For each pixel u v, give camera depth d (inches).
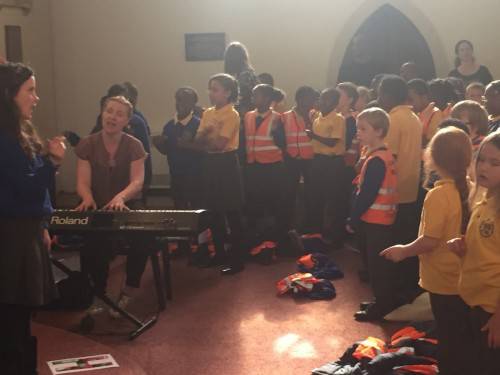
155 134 395.2
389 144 203.2
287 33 387.5
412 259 207.8
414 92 230.2
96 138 193.3
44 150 130.0
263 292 220.8
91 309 200.2
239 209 239.8
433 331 167.3
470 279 112.5
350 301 210.8
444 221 130.1
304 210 317.7
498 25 373.7
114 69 397.4
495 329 107.1
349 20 382.3
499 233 108.4
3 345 129.4
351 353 160.6
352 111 283.4
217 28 390.0
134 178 191.6
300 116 279.7
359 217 190.2
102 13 394.3
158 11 391.9
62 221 178.1
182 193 273.1
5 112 123.7
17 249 126.0
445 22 378.9
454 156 128.8
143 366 164.1
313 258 243.1
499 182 106.7
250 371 161.0
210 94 236.2
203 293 220.5
